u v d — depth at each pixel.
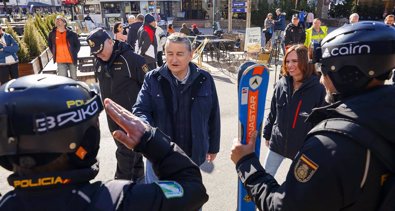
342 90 1.18
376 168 1.02
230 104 6.68
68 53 7.55
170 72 2.31
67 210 0.84
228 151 4.51
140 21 8.37
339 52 1.13
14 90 0.83
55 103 0.83
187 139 2.35
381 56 1.08
